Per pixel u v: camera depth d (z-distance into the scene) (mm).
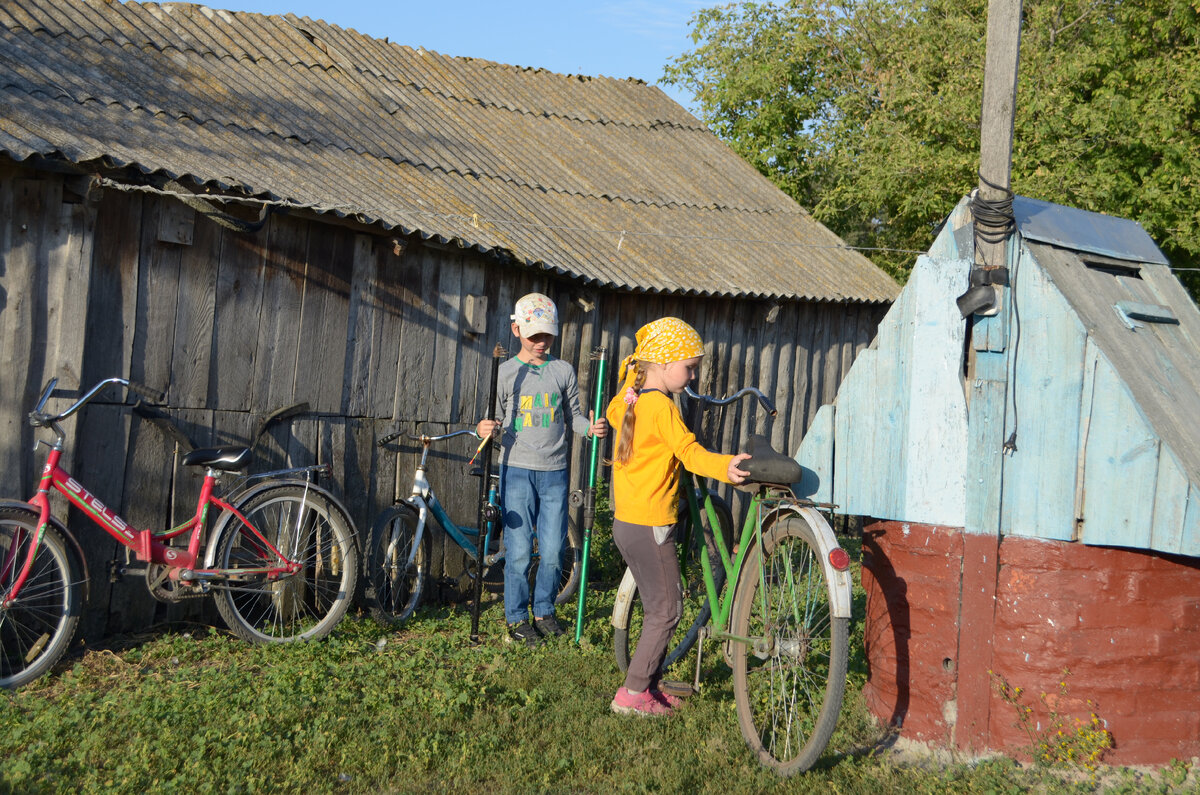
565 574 6840
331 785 3514
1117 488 3553
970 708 3820
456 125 9352
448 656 5203
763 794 3510
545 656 5148
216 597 5160
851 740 4004
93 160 4852
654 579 4258
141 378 5246
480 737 3938
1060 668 3697
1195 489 3344
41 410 4680
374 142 7914
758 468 3861
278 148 6832
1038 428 3754
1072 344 3684
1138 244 4645
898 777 3650
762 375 9312
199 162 5668
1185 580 3719
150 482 5324
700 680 4719
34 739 3768
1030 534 3762
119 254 5148
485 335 7066
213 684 4438
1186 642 3727
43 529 4594
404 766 3719
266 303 5766
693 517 4438
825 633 5449
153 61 7320
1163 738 3695
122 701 4191
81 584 4719
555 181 9078
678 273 8281
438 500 6727
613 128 11188
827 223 17156
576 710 4336
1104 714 3680
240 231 5590
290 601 5715
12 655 4742
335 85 8789
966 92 13672
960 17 15094
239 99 7414
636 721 4195
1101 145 12859
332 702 4242
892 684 4129
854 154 16281
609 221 8797
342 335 6152
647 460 4211
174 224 5340
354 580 5578
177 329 5379
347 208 5887
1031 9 14438
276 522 5625
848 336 10133
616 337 8234
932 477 3961
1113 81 13281
